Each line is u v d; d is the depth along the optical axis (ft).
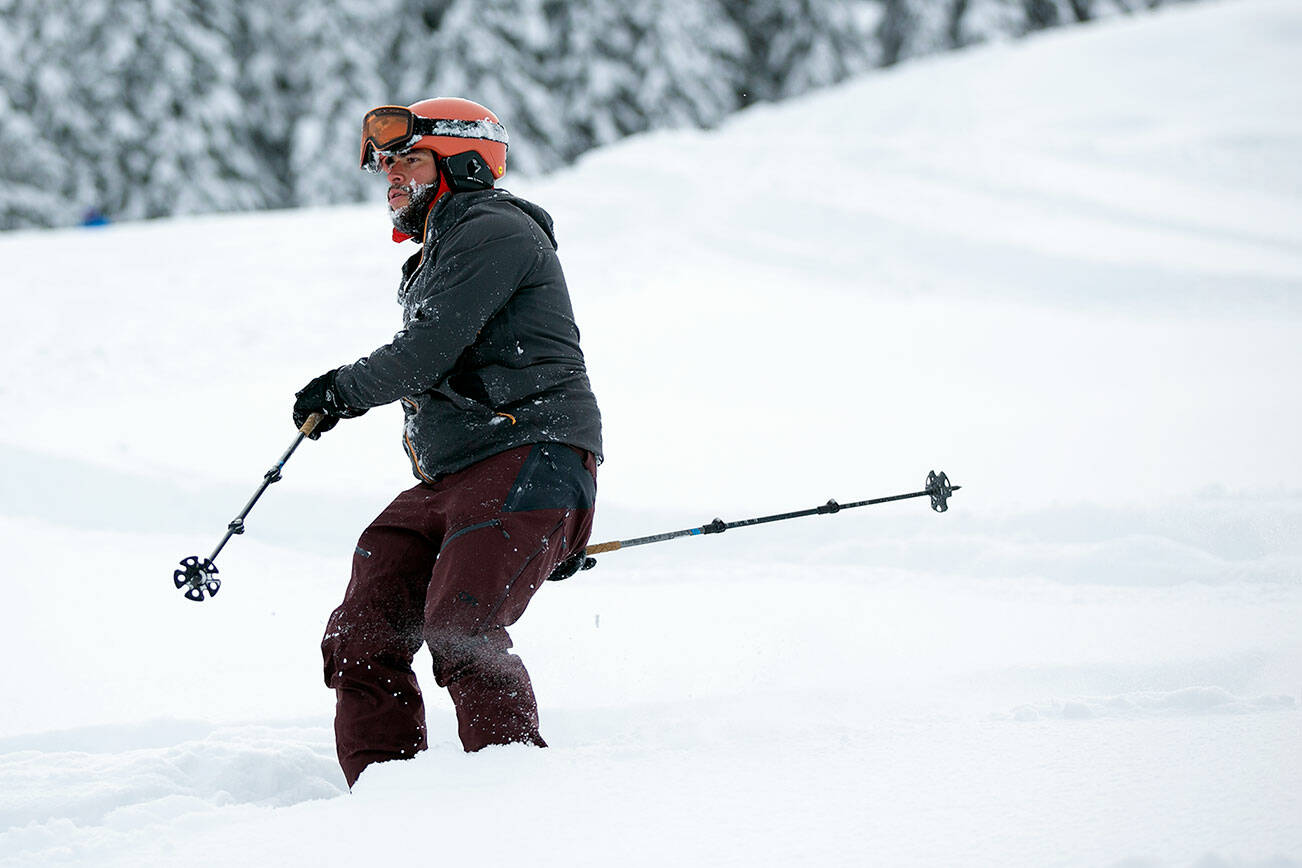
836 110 216.13
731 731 28.17
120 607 48.03
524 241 28.37
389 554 28.43
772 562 52.70
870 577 49.39
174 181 247.91
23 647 43.60
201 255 123.75
